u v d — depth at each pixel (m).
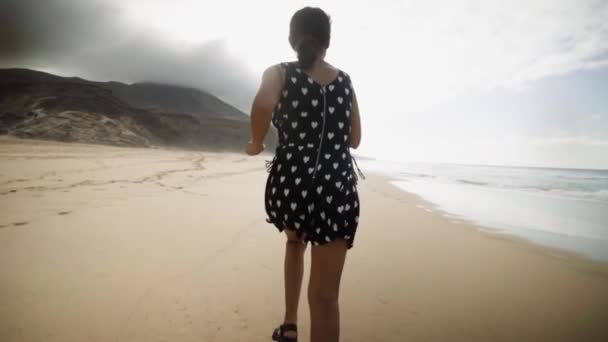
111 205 4.19
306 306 1.96
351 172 1.27
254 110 1.12
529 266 2.87
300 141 1.17
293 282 1.52
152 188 5.88
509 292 2.27
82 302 1.78
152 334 1.53
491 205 7.11
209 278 2.22
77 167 8.52
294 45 1.26
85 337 1.47
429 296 2.15
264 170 14.96
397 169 28.45
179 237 3.09
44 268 2.17
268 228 3.62
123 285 2.01
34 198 4.17
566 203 7.88
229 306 1.85
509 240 3.87
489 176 22.14
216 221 3.80
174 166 11.97
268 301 1.94
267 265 2.52
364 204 6.13
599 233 4.41
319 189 1.16
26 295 1.80
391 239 3.62
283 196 1.18
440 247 3.38
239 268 2.43
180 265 2.41
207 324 1.66
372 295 2.13
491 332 1.73
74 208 3.83
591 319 1.90
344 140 1.24
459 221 5.00
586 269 2.85
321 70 1.23
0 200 3.93
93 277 2.09
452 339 1.64
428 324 1.78
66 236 2.85
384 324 1.76
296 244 1.55
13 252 2.40
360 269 2.61
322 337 1.15
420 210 5.87
